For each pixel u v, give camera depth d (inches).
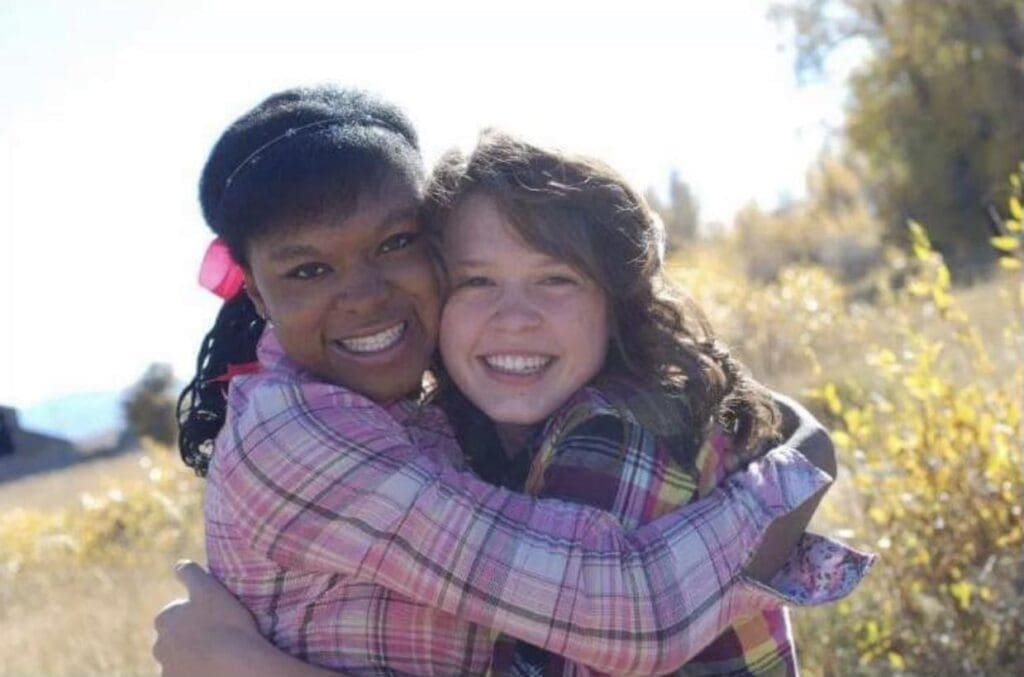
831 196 1407.5
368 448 109.0
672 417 113.8
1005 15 1221.7
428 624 110.3
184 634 114.2
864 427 260.5
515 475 119.0
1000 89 1207.6
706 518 109.7
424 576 106.0
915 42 1248.2
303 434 109.8
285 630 112.8
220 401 131.3
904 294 410.3
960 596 243.8
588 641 104.0
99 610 427.8
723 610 108.2
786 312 633.6
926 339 319.9
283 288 112.3
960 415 254.1
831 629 259.8
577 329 114.7
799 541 120.1
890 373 275.0
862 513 262.8
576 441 111.3
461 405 122.9
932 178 1229.1
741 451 118.1
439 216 115.4
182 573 118.3
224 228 114.4
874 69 1282.0
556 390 115.3
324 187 109.0
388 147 112.1
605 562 104.7
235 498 112.1
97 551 595.5
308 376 114.8
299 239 110.2
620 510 109.0
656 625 104.2
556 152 114.6
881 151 1273.4
